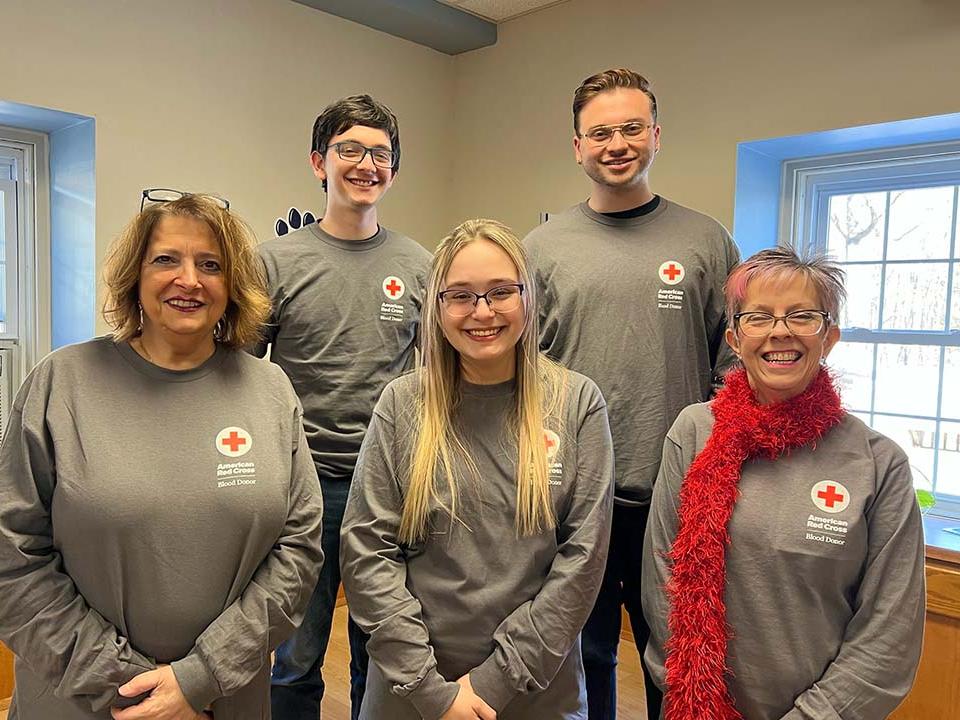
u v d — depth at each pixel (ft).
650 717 6.32
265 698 4.63
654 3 10.48
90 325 9.53
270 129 10.80
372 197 6.52
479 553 4.55
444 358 4.82
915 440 10.13
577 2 11.37
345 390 6.35
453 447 4.66
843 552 4.24
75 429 4.12
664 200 6.32
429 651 4.39
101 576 4.08
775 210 10.68
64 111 8.84
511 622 4.40
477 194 12.97
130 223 4.44
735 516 4.45
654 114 6.16
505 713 4.55
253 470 4.33
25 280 10.23
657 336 5.87
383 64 12.15
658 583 4.72
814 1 9.03
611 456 4.86
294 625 4.48
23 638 4.00
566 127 11.56
